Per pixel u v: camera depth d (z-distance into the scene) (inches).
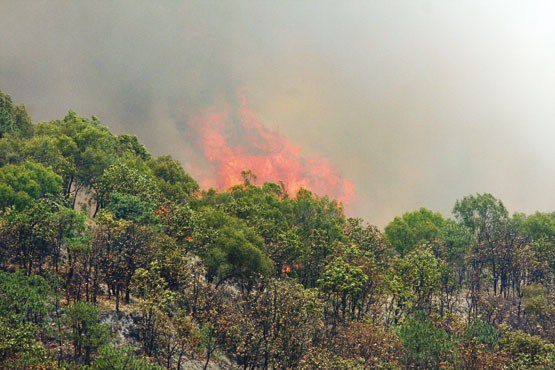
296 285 4045.3
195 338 3496.6
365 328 3971.5
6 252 3693.4
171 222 4471.0
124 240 3865.7
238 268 4434.1
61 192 4751.5
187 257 4244.6
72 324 3186.5
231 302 4237.2
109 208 4318.4
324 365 3449.8
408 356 3860.7
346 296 4549.7
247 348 3654.0
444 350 3880.4
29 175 4392.2
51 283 3545.8
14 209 3875.5
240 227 4761.3
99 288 3838.6
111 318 3531.0
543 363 3826.3
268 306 3848.4
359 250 4972.9
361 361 3641.7
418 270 4827.8
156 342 3609.7
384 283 4675.2
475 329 4382.4
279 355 3720.5
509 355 4020.7
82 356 3166.8
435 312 4835.1
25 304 3147.1
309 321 3868.1
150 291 3577.8
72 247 3609.7
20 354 2790.4
